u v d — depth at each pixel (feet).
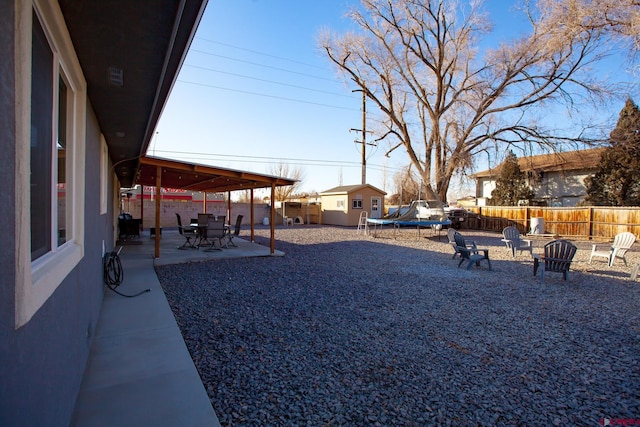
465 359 9.77
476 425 6.81
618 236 27.09
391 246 38.32
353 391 7.96
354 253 32.24
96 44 7.43
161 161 24.59
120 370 8.48
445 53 61.05
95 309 11.16
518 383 8.46
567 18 44.32
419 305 15.15
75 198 8.12
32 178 4.98
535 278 21.49
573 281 20.71
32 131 5.00
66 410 5.94
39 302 4.17
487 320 13.24
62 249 6.75
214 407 7.18
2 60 3.31
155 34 7.05
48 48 5.79
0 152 3.23
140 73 9.00
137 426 6.30
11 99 3.49
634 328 12.51
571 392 8.09
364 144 72.79
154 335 10.82
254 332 11.53
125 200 59.36
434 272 23.17
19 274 3.54
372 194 74.59
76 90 8.51
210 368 8.91
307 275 21.36
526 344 10.93
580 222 48.24
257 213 75.51
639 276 22.31
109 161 21.54
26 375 3.77
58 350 5.33
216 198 96.68
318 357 9.71
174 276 20.06
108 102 11.18
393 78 62.90
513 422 6.93
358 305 14.97
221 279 19.56
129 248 30.71
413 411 7.23
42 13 5.18
